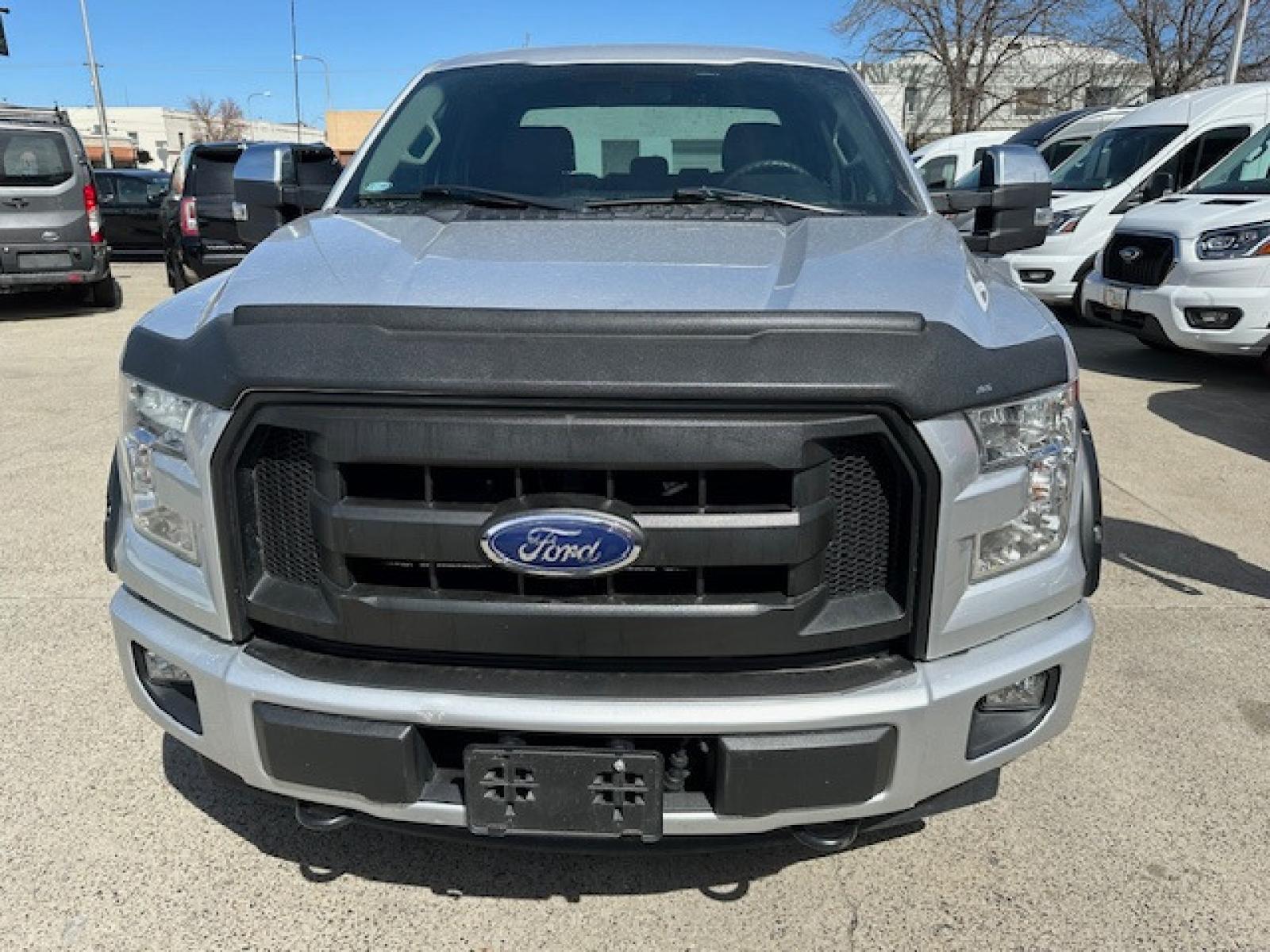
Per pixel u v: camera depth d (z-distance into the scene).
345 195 3.08
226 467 1.84
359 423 1.72
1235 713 3.10
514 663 1.85
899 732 1.83
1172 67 30.97
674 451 1.68
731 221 2.62
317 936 2.20
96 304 12.39
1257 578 4.13
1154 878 2.39
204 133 81.31
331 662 1.89
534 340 1.71
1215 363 8.80
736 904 2.31
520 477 1.73
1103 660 3.42
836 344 1.72
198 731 2.03
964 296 2.03
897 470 1.78
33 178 11.09
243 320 1.85
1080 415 2.20
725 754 1.78
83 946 2.15
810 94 3.29
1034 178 3.06
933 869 2.42
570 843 1.95
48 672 3.29
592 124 3.17
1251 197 7.71
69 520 4.73
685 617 1.77
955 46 34.09
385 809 1.89
